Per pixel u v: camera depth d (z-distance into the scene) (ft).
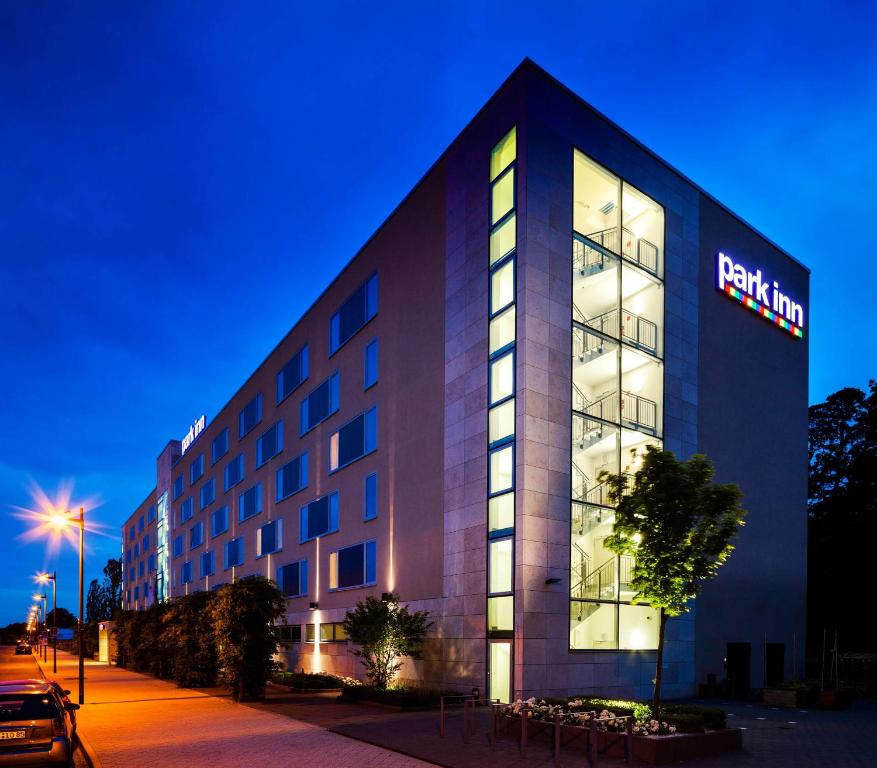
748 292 103.76
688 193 96.17
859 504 139.13
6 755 39.91
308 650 125.70
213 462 206.90
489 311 81.71
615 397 83.87
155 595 296.30
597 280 85.87
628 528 52.31
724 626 90.48
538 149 78.64
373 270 112.16
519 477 72.18
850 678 98.63
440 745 50.06
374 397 108.06
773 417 104.73
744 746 49.14
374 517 104.27
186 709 75.66
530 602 69.67
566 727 48.06
